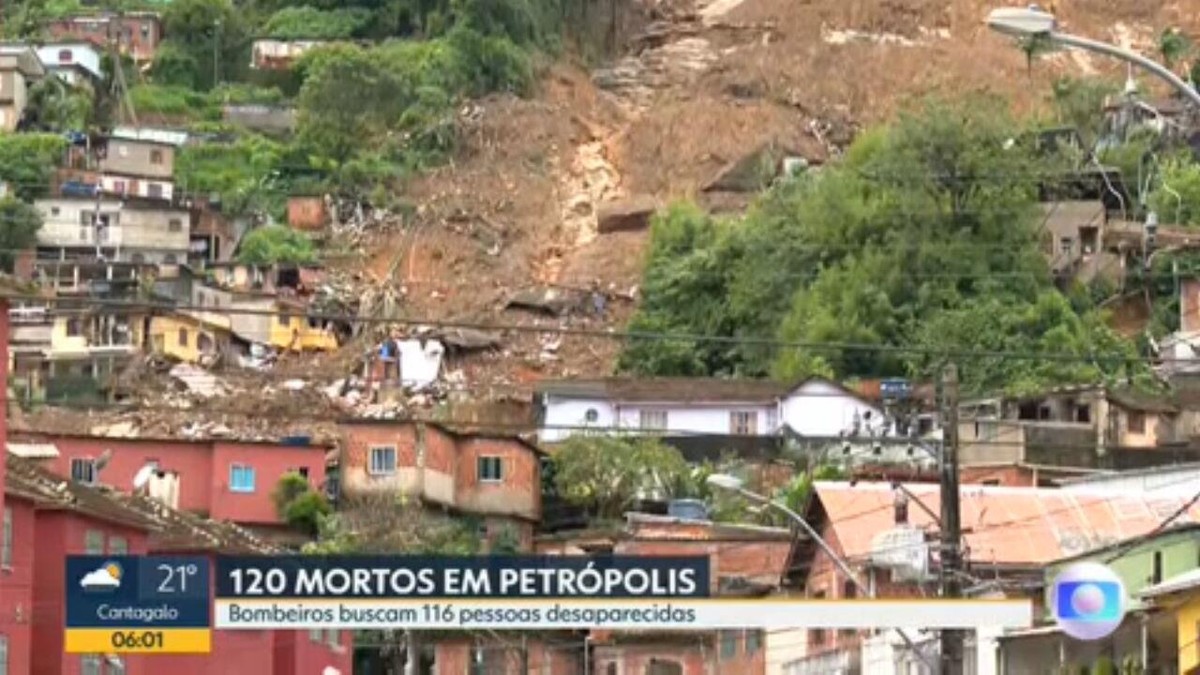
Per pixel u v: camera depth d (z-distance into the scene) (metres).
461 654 145.25
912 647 77.19
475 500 175.75
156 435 175.12
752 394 196.38
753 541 122.69
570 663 144.25
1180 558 82.56
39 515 98.56
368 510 167.50
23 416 184.25
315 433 183.88
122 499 116.50
